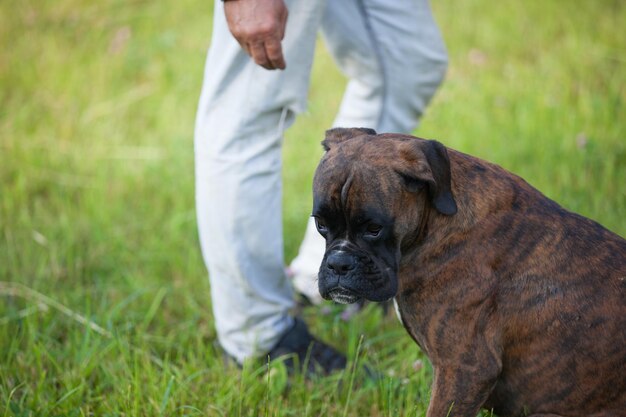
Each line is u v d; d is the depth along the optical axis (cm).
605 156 563
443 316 296
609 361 283
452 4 812
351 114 443
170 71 743
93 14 854
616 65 691
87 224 550
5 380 381
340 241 291
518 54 731
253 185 379
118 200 574
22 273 497
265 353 409
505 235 294
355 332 425
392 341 424
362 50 419
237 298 396
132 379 374
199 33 809
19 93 716
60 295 471
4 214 560
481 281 291
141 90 720
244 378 383
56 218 561
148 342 431
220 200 379
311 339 416
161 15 849
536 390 295
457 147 592
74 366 401
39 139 651
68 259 509
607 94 653
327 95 690
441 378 297
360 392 374
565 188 526
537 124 614
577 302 287
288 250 514
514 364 296
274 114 377
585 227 301
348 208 285
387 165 284
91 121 677
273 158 385
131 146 648
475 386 292
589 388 287
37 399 369
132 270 505
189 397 379
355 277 285
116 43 791
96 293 482
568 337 286
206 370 393
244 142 376
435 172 283
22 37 805
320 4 361
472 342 292
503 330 292
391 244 289
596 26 747
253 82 368
